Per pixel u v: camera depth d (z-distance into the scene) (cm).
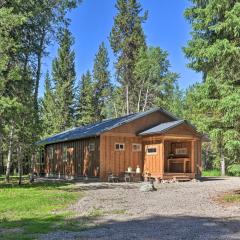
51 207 1497
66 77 6062
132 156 2977
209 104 1647
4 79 2152
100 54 6475
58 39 2816
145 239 923
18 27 2378
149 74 5472
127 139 2970
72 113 6206
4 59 2145
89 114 6344
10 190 2127
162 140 2789
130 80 5559
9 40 2164
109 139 2902
